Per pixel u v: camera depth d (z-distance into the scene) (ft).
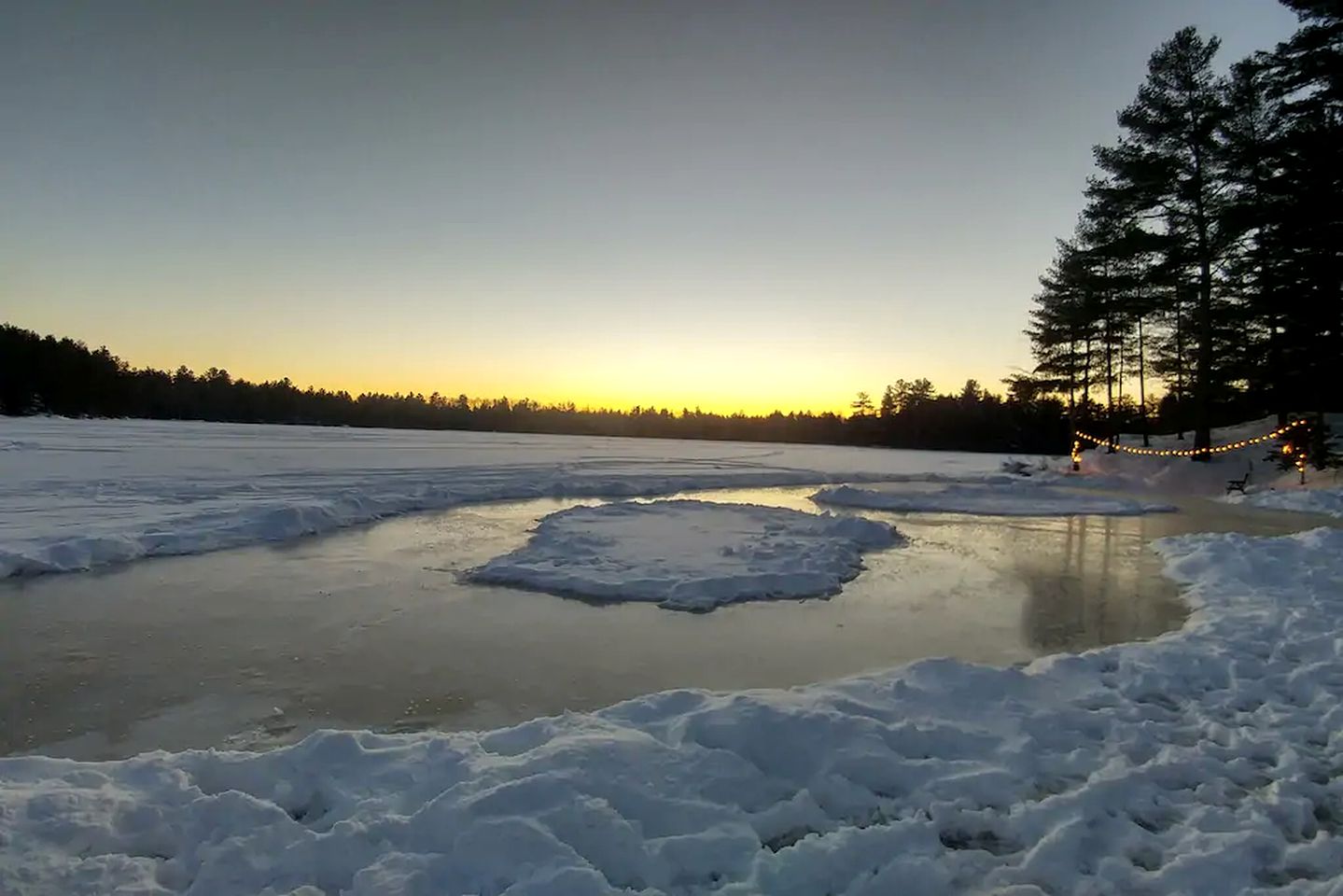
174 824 10.91
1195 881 10.06
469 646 21.72
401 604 26.37
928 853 10.71
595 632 23.29
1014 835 11.43
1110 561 36.04
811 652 21.50
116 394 272.72
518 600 27.12
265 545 37.88
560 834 10.58
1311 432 67.10
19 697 17.56
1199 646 20.18
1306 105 68.85
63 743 15.29
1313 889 9.74
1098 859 10.72
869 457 163.12
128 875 9.80
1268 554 32.53
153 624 23.52
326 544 38.40
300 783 12.42
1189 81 76.07
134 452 100.58
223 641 21.89
